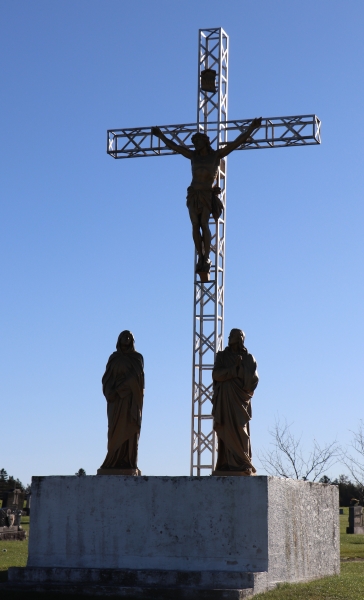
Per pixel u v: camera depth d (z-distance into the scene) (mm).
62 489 21109
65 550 20844
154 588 19141
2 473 79125
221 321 25781
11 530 35969
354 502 60906
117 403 21734
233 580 19219
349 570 26234
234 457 20953
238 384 21250
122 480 20766
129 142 27266
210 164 25281
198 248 25391
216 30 27250
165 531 20281
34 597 19109
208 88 26984
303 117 26078
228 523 19938
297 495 21828
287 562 20828
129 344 22094
